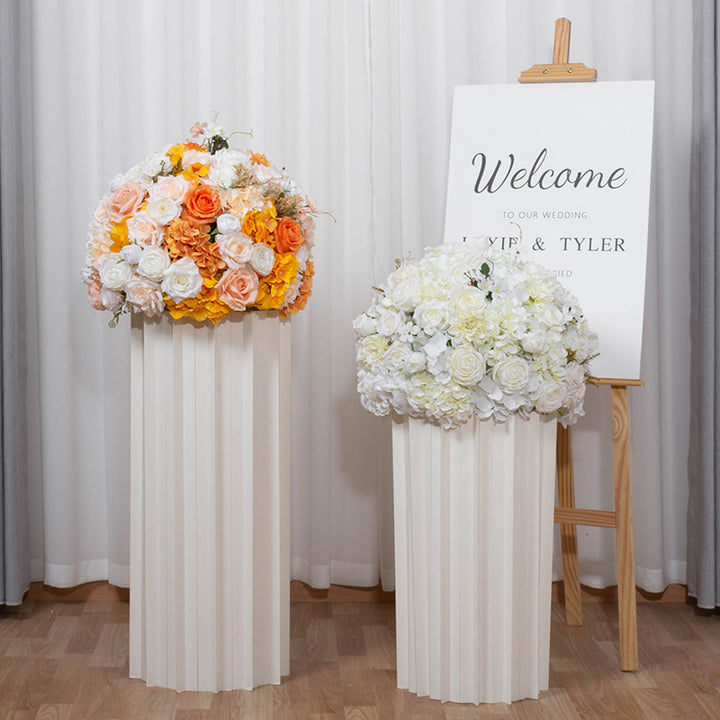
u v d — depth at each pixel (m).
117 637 2.86
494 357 2.24
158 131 3.11
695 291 3.06
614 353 2.63
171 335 2.37
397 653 2.50
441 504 2.36
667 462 3.19
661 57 3.10
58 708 2.37
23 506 3.05
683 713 2.37
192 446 2.38
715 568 2.99
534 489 2.40
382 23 3.04
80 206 3.12
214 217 2.22
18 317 3.01
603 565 3.16
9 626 2.95
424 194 3.13
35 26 3.03
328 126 3.08
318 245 3.11
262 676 2.51
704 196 2.93
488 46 3.12
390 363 2.30
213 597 2.41
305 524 3.21
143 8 3.07
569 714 2.36
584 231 2.69
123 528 3.15
